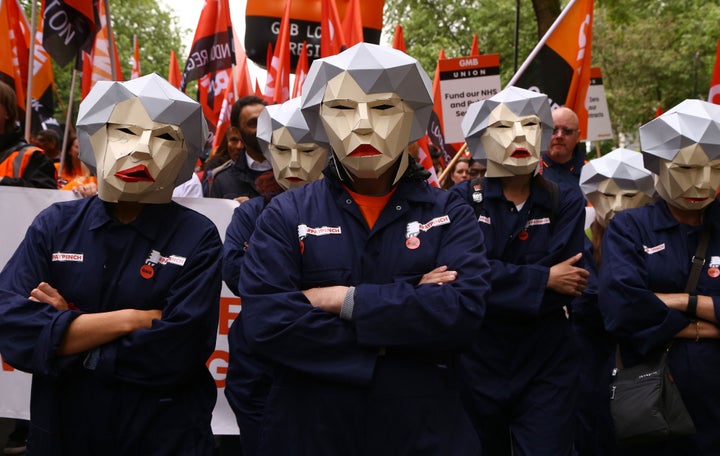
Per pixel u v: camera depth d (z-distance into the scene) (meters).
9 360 3.20
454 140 8.19
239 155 5.85
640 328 4.14
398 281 2.98
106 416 3.25
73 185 5.27
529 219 4.61
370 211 3.14
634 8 27.11
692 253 4.21
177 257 3.36
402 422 2.94
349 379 2.90
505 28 26.08
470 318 2.96
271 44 10.36
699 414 4.14
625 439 4.16
